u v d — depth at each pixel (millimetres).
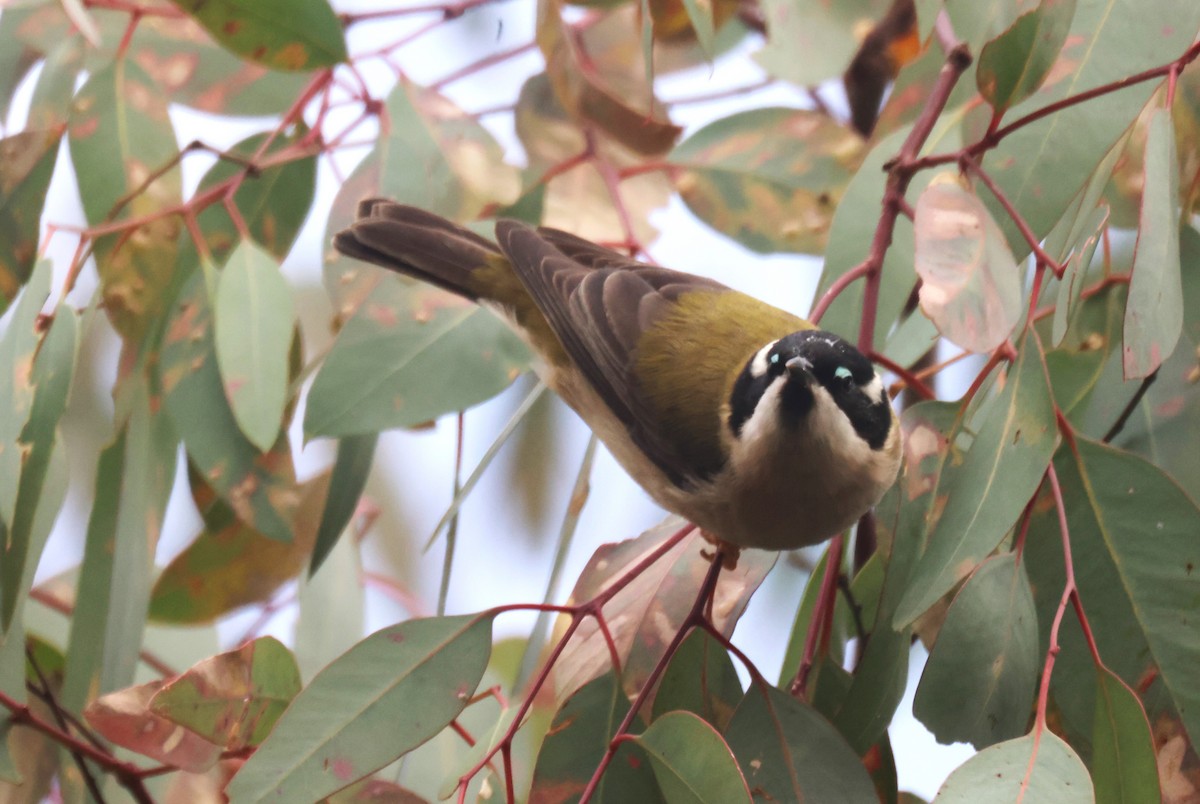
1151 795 5094
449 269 7219
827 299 6188
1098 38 6184
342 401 6805
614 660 5730
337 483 6914
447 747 7379
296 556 7758
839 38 6449
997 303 5148
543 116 8156
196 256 7695
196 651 8133
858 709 5805
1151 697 5621
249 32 6973
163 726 5797
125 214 7410
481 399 6914
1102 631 5707
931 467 5879
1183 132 6527
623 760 5762
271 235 7773
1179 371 6547
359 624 7695
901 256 6590
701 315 7180
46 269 6691
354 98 7688
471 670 5598
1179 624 5629
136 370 7324
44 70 7703
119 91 7508
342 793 6062
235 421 7133
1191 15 6109
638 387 6977
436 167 7441
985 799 4703
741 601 6305
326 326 9758
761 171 7770
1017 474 5352
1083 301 6754
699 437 6676
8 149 7363
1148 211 5164
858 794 5434
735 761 5113
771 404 6176
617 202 7859
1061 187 6070
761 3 6605
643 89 9047
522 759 7113
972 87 6719
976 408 6082
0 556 6449
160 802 7254
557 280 7309
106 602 6965
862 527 7125
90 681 6898
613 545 6629
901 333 6926
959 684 5449
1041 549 5855
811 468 6238
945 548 5410
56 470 6746
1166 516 5711
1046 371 5410
